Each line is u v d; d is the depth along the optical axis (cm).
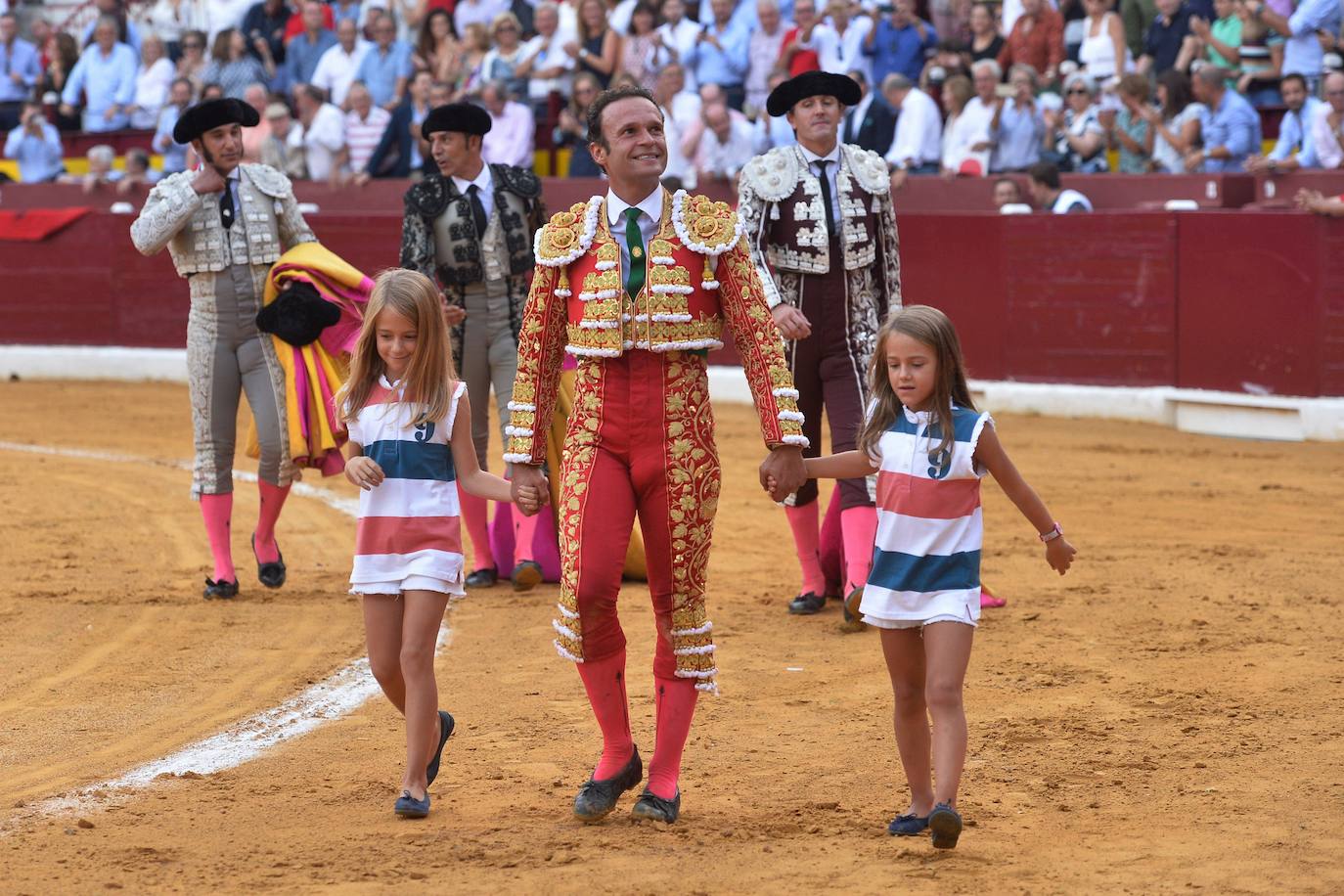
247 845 1051
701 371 1085
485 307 1908
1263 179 3247
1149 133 3509
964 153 3600
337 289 1866
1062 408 3353
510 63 4112
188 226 1847
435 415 1106
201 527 2330
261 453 1859
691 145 3725
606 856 1023
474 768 1234
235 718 1395
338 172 4150
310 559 2109
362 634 1702
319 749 1298
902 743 1062
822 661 1573
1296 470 2706
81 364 4225
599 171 3891
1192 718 1352
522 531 1942
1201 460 2823
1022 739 1295
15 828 1098
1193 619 1711
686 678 1102
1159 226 3231
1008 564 2025
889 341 1028
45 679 1540
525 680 1509
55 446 3139
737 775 1213
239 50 4406
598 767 1116
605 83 3991
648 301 1059
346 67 4319
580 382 1091
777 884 967
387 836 1066
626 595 1881
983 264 3453
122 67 4847
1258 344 3114
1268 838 1050
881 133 3678
